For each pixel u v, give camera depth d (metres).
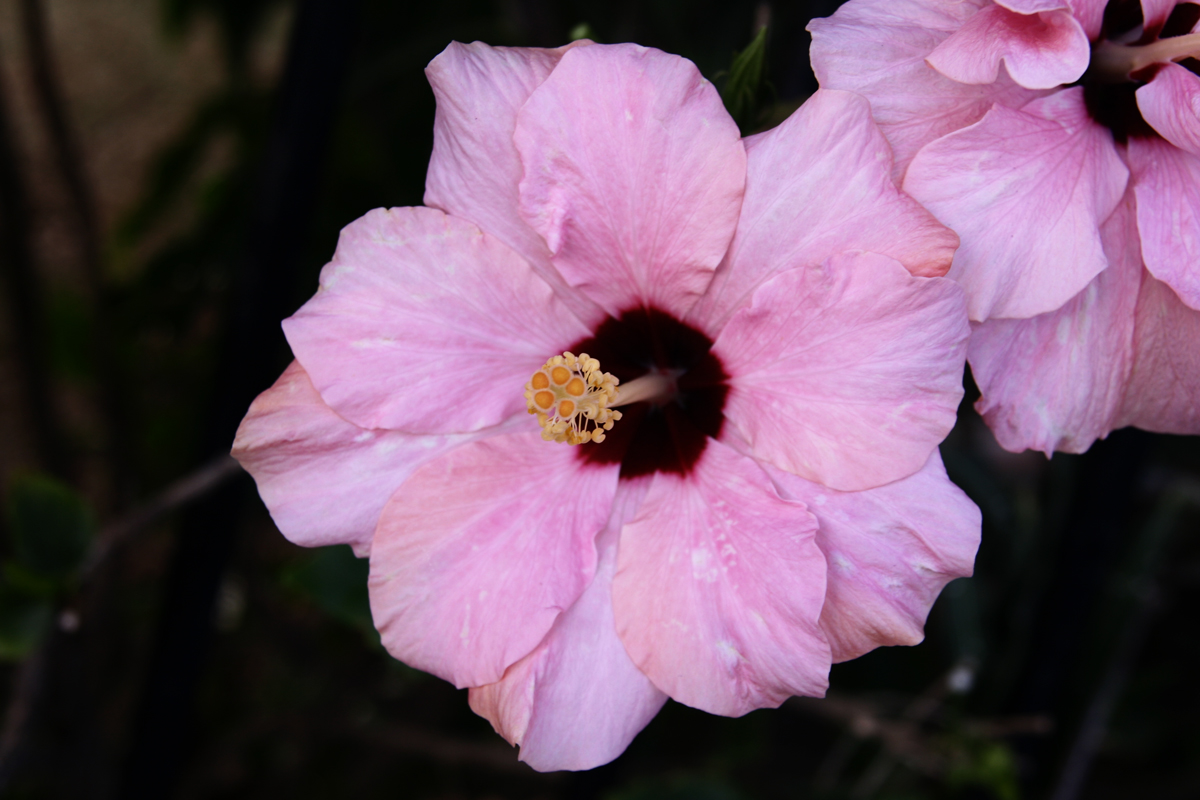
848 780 0.80
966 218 0.52
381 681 0.85
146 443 0.94
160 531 0.99
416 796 0.89
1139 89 0.53
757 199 0.52
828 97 0.52
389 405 0.54
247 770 0.89
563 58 0.52
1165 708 0.84
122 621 0.89
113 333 0.84
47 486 0.60
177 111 1.40
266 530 1.00
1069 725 0.71
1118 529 0.64
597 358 0.55
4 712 0.72
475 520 0.54
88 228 0.79
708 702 0.53
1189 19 0.54
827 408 0.52
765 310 0.53
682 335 0.54
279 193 0.62
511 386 0.55
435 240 0.53
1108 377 0.54
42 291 0.79
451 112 0.53
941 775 0.67
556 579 0.54
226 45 0.93
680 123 0.52
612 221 0.53
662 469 0.55
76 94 1.40
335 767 0.88
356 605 0.60
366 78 0.73
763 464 0.54
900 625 0.53
